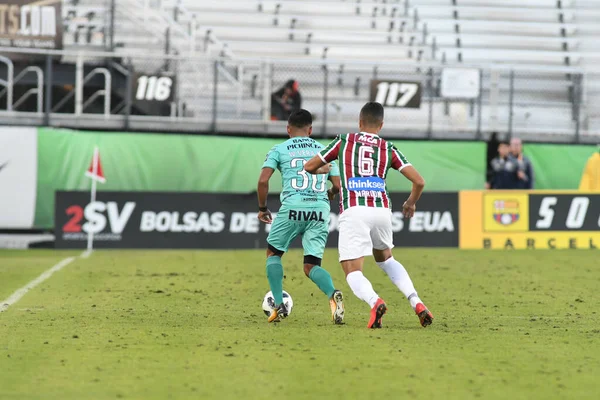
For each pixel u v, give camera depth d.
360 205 30.44
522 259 62.81
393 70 91.94
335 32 99.44
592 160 80.06
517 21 104.44
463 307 38.47
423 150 78.75
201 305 38.06
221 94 86.31
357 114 88.69
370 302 30.67
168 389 21.61
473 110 85.62
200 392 21.30
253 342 28.19
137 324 32.09
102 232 69.56
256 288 44.94
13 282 46.31
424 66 80.50
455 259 62.41
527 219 72.88
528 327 32.41
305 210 32.25
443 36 101.56
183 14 97.25
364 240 30.55
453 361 25.34
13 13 78.19
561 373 23.84
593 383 22.61
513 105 90.94
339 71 84.06
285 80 83.12
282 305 32.28
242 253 67.00
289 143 32.84
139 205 69.81
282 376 23.09
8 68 79.44
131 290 43.34
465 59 99.62
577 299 41.56
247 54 96.81
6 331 30.36
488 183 81.31
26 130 72.75
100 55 76.94
